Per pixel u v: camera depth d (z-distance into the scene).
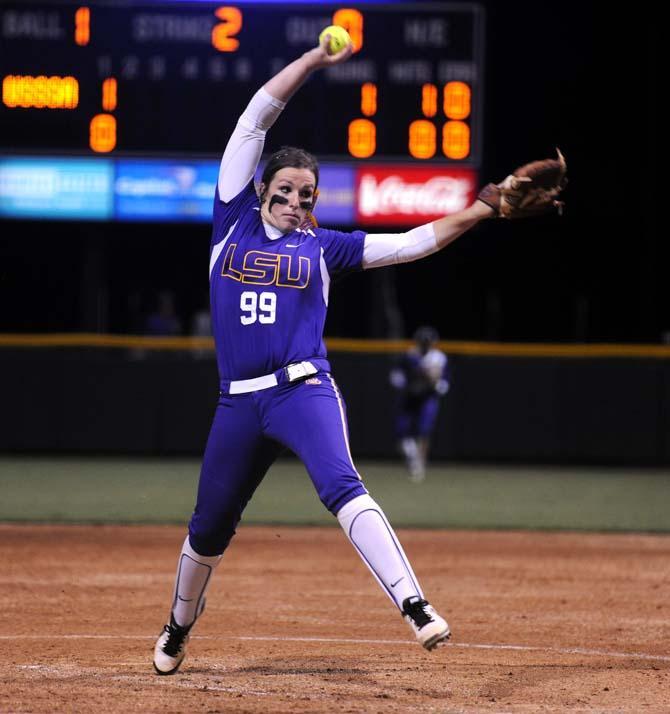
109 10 56.91
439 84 56.53
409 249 16.17
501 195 16.03
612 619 24.52
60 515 41.41
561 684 18.12
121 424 61.75
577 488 52.25
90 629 22.59
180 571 17.02
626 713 16.30
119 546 34.50
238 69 57.03
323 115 56.56
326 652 20.52
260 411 15.91
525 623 23.95
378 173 57.50
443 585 28.81
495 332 91.38
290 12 56.69
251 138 16.33
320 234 16.28
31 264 92.88
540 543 36.53
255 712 16.00
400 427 55.91
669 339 67.38
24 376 61.59
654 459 60.53
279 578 29.48
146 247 94.19
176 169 58.44
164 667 17.64
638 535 38.59
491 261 94.19
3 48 56.88
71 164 58.50
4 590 27.20
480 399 61.38
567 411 60.97
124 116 57.19
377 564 15.36
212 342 61.94
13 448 61.59
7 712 15.93
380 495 48.94
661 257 93.12
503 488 51.94
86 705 16.36
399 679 18.30
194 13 56.84
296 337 15.91
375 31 56.38
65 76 57.03
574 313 94.38
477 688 17.75
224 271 16.16
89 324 64.12
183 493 47.81
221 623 23.48
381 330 65.31
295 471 59.38
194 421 61.91
